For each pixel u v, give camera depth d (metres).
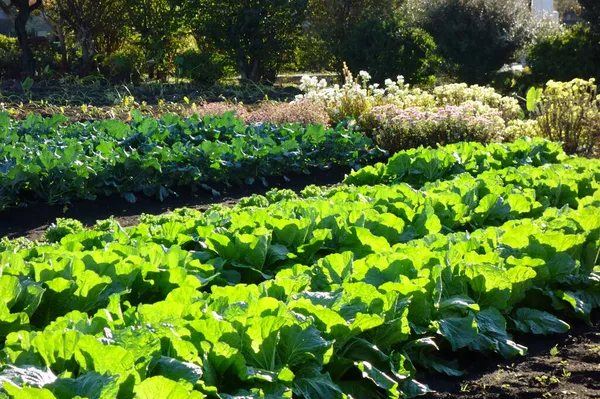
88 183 9.75
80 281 4.29
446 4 22.86
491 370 4.46
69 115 15.76
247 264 5.31
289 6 23.42
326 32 24.20
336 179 11.99
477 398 4.04
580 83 14.20
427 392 4.10
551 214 6.46
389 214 5.96
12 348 3.21
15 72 22.98
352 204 6.46
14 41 25.00
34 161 9.33
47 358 3.02
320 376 3.52
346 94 15.07
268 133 12.80
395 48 22.62
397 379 4.01
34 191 9.53
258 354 3.40
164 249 5.25
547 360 4.63
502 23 22.50
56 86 20.72
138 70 23.08
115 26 23.95
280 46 23.61
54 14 24.38
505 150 10.48
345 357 3.88
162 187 10.23
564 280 5.43
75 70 23.39
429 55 22.95
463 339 4.43
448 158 9.74
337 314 3.66
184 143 12.23
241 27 23.25
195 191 10.62
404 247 4.99
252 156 11.08
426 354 4.46
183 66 22.69
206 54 22.98
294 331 3.48
